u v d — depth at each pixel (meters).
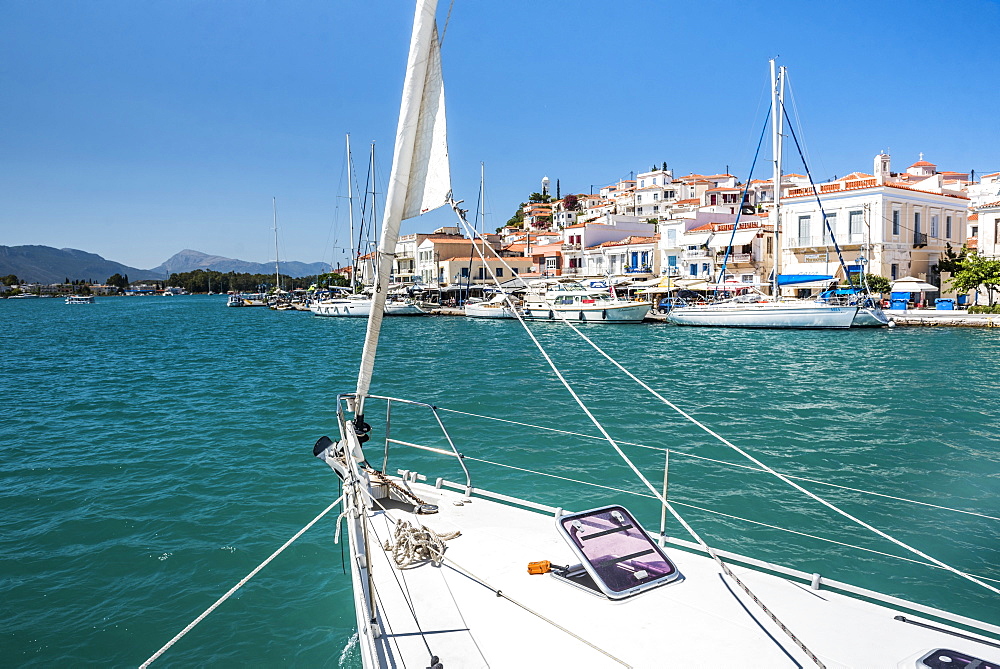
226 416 18.27
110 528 9.86
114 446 14.90
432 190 6.07
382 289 6.39
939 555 8.55
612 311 52.03
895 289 48.97
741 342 37.88
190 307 130.75
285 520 10.16
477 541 6.25
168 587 8.06
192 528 9.84
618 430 15.73
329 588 8.01
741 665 4.27
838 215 54.19
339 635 7.02
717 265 62.09
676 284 56.12
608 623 4.77
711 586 5.28
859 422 16.61
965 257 51.31
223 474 12.54
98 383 25.33
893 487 11.40
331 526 9.88
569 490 11.23
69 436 16.03
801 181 95.31
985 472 12.22
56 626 7.23
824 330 42.84
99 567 8.59
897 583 7.75
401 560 5.73
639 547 5.46
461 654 4.50
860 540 9.04
